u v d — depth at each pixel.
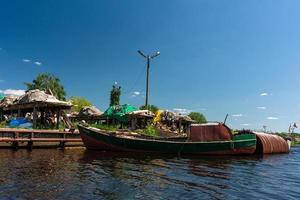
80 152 27.62
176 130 53.62
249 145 31.73
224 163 23.77
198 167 20.45
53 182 13.34
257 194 12.86
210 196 12.16
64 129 31.23
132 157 25.45
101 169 17.62
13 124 31.97
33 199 10.66
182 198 11.65
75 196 11.27
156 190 12.77
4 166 17.08
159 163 21.86
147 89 42.69
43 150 27.58
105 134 29.44
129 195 11.79
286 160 28.78
